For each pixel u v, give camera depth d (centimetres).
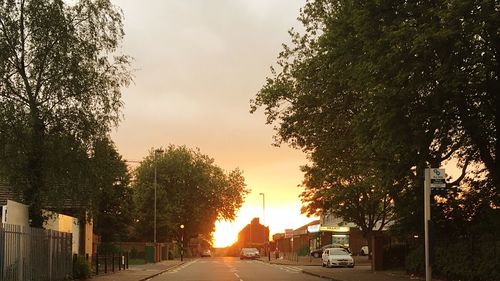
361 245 7550
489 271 2184
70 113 2319
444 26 1812
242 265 5097
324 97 2719
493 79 2102
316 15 2872
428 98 2025
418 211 2717
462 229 2623
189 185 8300
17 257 1870
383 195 3184
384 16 2105
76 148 2309
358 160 2927
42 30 2241
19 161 2175
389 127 2100
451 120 2177
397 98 2003
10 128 2161
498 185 2386
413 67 1934
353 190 4256
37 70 2252
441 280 2522
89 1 2355
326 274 3272
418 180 2397
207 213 8544
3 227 1747
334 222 8100
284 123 2972
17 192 2300
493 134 2336
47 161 2272
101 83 2358
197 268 4441
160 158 8050
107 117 2392
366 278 2834
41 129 2259
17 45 2228
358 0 2212
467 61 1930
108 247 4972
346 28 2303
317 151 3034
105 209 5744
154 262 5509
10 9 2217
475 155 2519
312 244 7981
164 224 7456
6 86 2194
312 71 2725
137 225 7500
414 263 2912
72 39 2283
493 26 1839
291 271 3903
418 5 2073
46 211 2489
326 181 4350
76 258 2817
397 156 2447
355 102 2662
